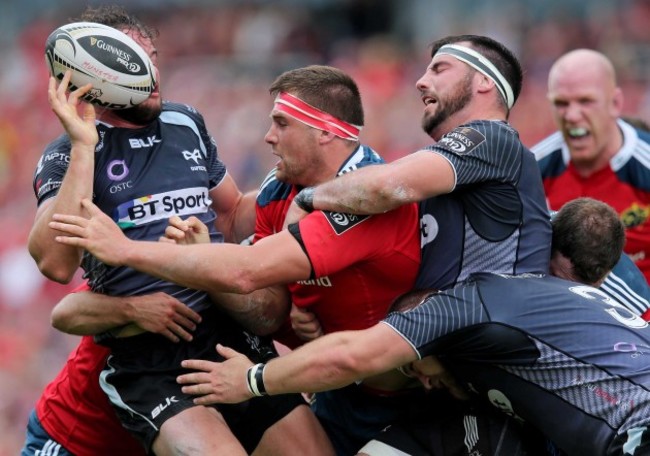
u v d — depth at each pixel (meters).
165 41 79.44
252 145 61.44
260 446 20.50
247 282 18.27
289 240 18.52
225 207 22.31
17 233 63.03
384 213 19.11
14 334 55.47
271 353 21.27
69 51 18.47
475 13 71.50
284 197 20.67
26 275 58.12
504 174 19.16
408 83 64.50
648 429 17.86
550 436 18.91
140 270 18.28
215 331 20.61
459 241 19.41
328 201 18.72
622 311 19.44
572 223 19.98
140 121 20.06
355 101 19.78
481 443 19.84
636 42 63.06
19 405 50.78
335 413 21.44
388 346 18.20
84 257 20.02
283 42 75.88
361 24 77.06
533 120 57.16
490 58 19.98
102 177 19.66
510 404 19.14
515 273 19.39
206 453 18.92
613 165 29.36
